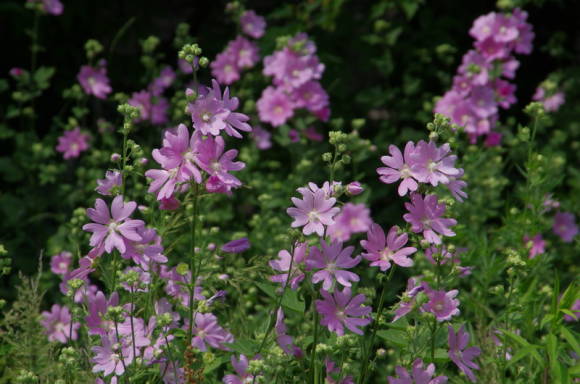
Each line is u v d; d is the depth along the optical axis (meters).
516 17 7.91
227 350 4.25
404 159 3.65
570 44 10.71
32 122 8.63
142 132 9.02
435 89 9.67
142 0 9.36
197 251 4.35
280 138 8.11
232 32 9.48
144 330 3.82
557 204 5.93
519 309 4.35
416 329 4.02
